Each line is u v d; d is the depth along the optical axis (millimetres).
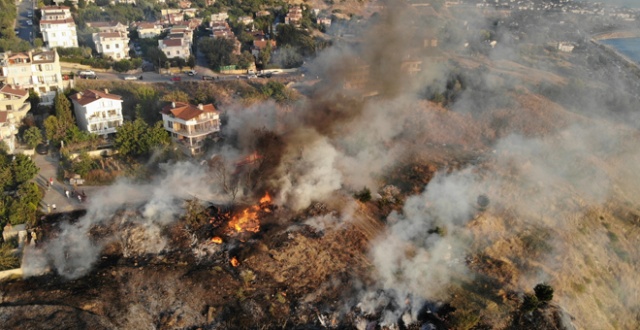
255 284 49281
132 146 69062
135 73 105438
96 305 44500
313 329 45469
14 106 74562
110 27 124688
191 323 44562
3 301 44500
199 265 50844
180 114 72250
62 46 112875
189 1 175000
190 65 110062
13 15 129250
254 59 117375
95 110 73375
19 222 52406
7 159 62875
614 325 54219
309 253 53375
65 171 63594
